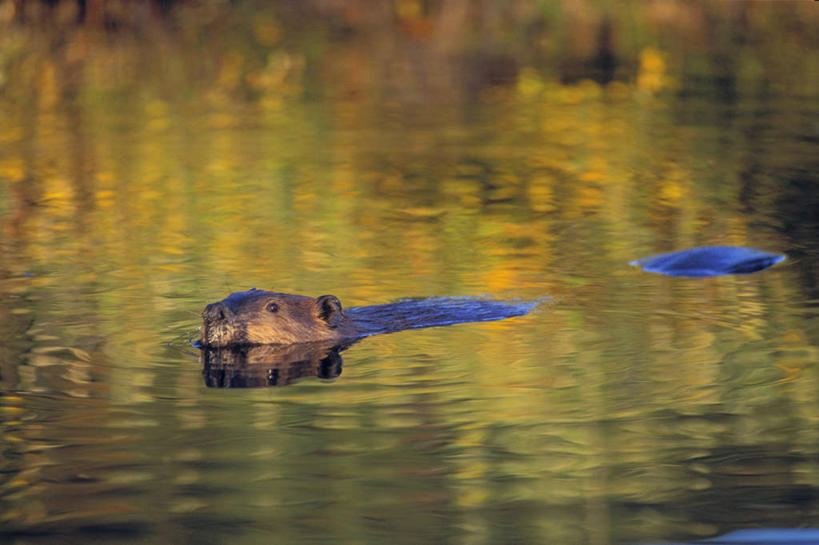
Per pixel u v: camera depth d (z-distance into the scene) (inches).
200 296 851.4
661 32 2551.7
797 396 616.7
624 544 445.7
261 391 643.5
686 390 631.8
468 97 1991.9
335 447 554.6
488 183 1323.8
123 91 2025.1
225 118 1796.3
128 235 1065.5
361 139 1612.9
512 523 466.9
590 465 527.5
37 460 541.0
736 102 1910.7
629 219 1133.1
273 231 1085.8
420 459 539.2
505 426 580.7
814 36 2506.2
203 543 453.4
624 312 799.7
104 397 631.8
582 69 2242.9
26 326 770.2
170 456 545.0
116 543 454.3
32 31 2260.1
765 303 816.3
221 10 2568.9
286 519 474.3
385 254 990.4
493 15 2645.2
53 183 1320.1
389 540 454.0
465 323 777.6
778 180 1311.5
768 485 499.2
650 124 1716.3
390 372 674.8
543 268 937.5
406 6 2691.9
